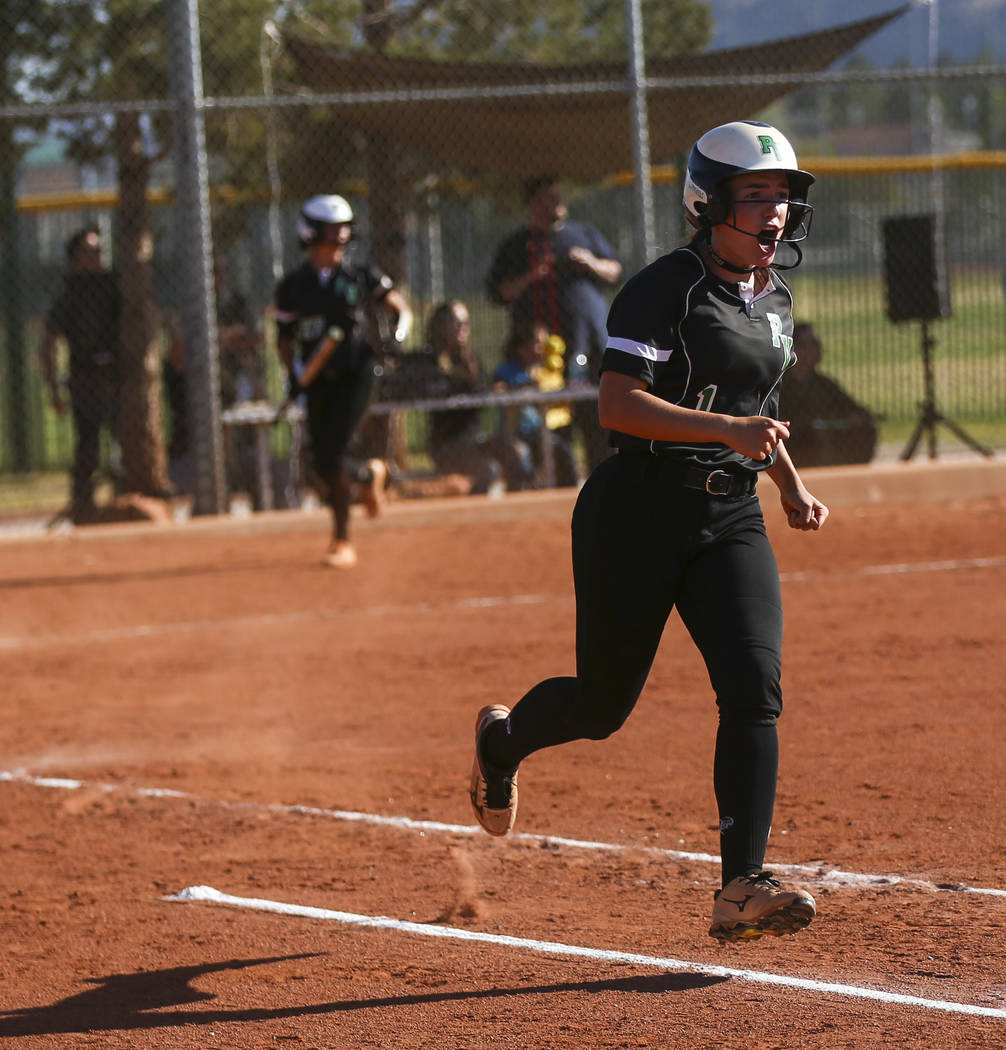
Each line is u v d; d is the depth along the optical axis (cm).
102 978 1435
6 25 5366
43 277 6994
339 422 3944
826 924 1480
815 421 5103
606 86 4666
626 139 5297
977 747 2138
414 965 1425
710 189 1325
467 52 5809
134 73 5425
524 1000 1314
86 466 5053
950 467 4953
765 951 1411
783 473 1428
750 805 1295
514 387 5088
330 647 3111
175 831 1944
